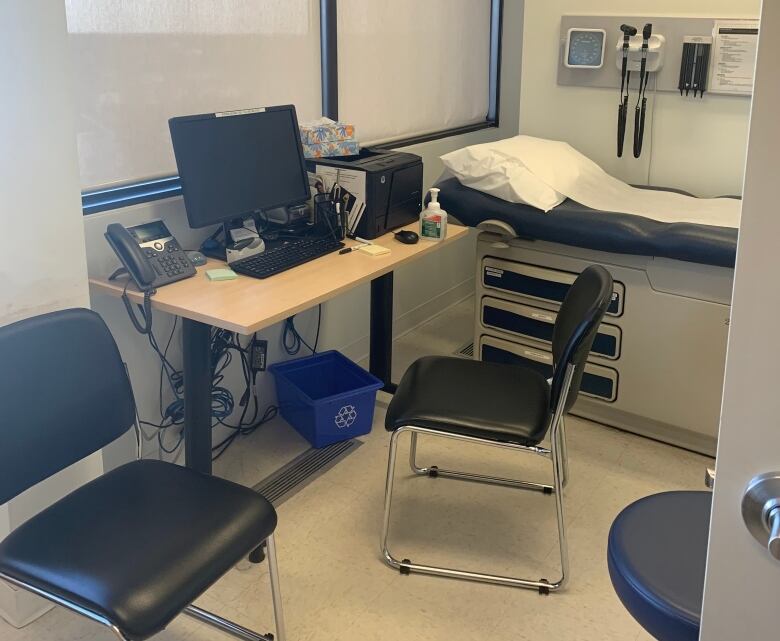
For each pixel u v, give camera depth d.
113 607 1.45
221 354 2.73
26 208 1.88
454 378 2.36
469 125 4.15
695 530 1.49
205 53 2.60
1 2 1.74
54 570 1.54
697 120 3.14
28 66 1.81
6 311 1.89
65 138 1.92
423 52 3.66
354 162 2.73
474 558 2.35
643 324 2.78
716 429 2.75
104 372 1.80
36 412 1.68
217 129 2.40
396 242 2.67
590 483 2.71
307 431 2.90
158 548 1.60
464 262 4.23
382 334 3.20
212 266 2.40
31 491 2.00
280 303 2.12
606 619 2.13
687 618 1.30
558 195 2.92
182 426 2.73
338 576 2.27
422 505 2.59
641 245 2.65
